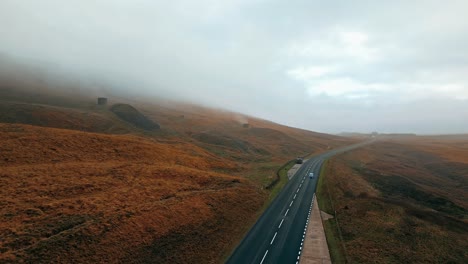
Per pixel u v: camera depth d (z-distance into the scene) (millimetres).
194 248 30234
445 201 56500
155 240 29641
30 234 25703
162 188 44219
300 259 29047
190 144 93750
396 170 92938
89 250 25188
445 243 33656
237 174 67688
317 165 86000
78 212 31688
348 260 28688
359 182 65250
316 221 40062
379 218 40500
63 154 51000
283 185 60125
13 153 45438
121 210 33500
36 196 33969
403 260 29391
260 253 30297
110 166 50156
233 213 40688
